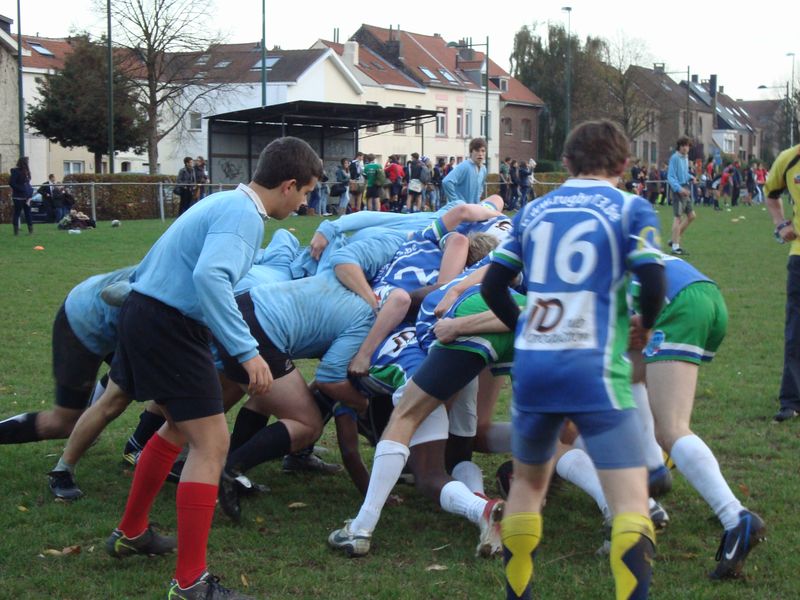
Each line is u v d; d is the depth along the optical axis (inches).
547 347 148.3
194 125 2475.4
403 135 2763.3
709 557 199.5
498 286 162.7
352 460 238.1
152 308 176.1
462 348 199.2
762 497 236.2
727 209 1699.1
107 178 1277.1
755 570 190.5
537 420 151.9
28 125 2149.4
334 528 219.0
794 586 183.2
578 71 3189.0
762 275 687.7
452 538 212.2
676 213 805.2
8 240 891.4
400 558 201.2
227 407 245.4
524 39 3371.1
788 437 290.2
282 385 226.2
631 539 143.9
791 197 301.7
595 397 145.7
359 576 190.4
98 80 2017.7
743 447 279.3
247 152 1545.3
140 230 1028.5
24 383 354.0
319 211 1402.6
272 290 232.5
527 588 161.0
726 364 398.3
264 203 183.8
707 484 189.6
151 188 1277.1
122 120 2041.1
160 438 190.9
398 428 202.8
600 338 147.3
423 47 3034.0
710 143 4338.1
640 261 147.0
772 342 445.1
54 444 281.1
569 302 148.7
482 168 599.5
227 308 172.9
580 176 159.0
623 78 3105.3
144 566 195.2
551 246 152.4
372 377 227.5
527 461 157.5
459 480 220.1
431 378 201.2
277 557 201.2
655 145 3865.7
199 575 175.6
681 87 4532.5
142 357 176.4
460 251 241.3
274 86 2396.7
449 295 215.8
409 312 235.5
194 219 179.0
